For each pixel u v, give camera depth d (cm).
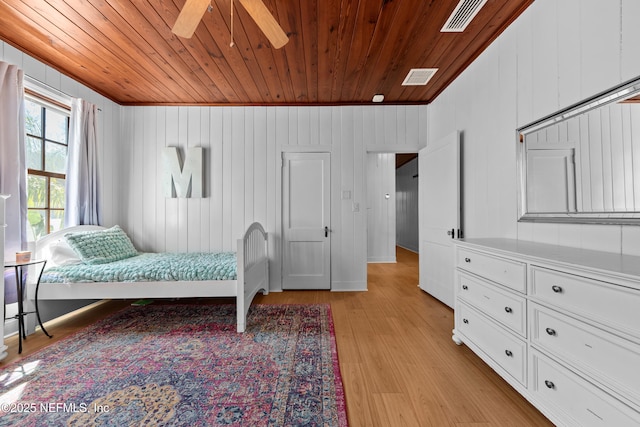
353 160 380
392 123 379
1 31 225
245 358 202
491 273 175
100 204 327
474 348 193
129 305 324
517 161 207
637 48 130
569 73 165
